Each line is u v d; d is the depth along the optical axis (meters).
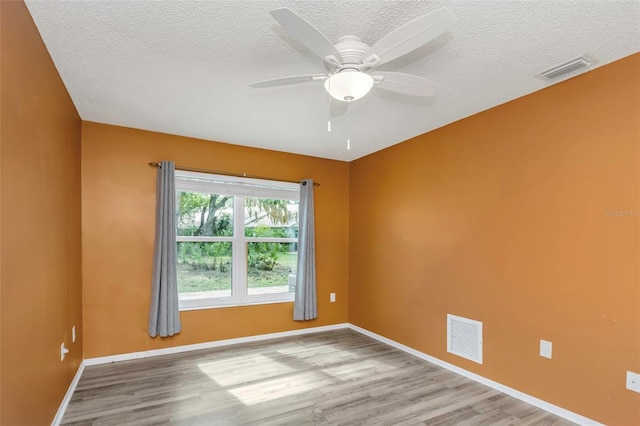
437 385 2.87
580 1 1.59
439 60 2.14
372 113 3.05
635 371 2.03
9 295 1.42
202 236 3.92
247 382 2.90
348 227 4.86
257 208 4.29
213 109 3.00
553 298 2.44
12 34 1.47
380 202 4.25
